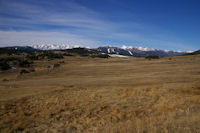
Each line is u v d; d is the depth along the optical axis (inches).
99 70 2500.0
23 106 674.2
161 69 2023.9
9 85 1501.0
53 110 596.7
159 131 249.1
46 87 1163.9
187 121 287.7
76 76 2050.9
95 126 412.2
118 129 292.7
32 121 491.5
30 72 2770.7
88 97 761.0
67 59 5546.3
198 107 402.6
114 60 4586.6
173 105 524.1
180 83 920.3
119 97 729.6
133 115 478.9
